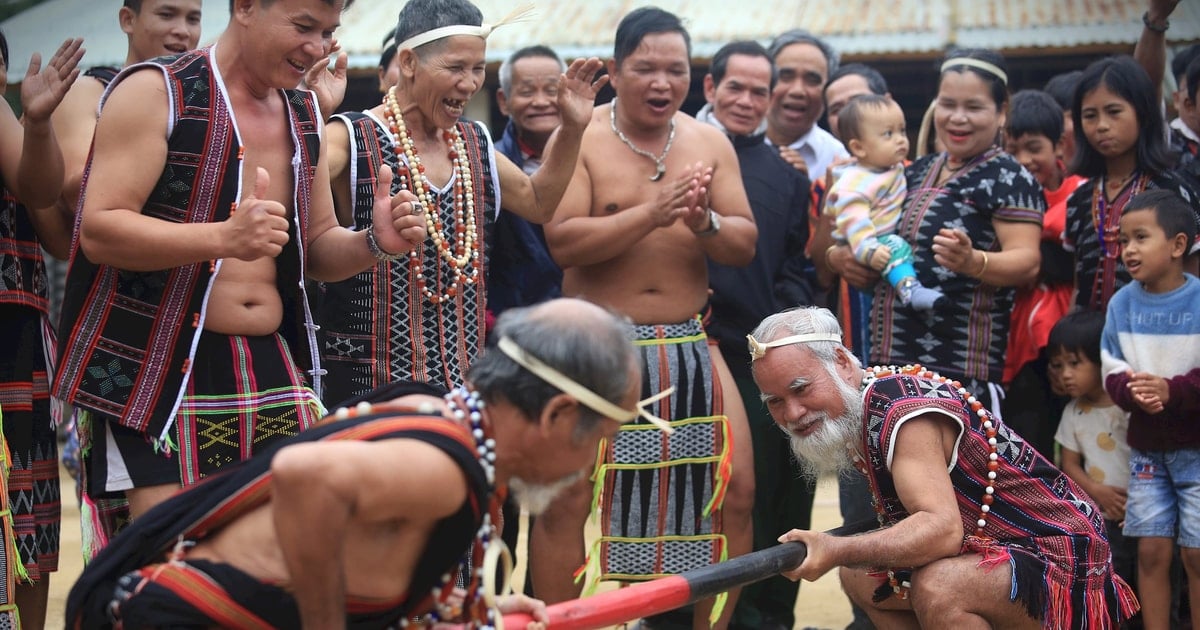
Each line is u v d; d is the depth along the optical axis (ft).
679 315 22.52
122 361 15.43
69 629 11.66
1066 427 24.09
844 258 24.40
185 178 15.58
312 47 15.87
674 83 22.62
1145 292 22.20
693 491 22.22
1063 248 25.30
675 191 21.26
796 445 17.11
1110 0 44.11
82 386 15.33
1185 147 26.66
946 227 23.47
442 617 12.09
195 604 11.07
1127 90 23.40
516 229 24.76
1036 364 25.00
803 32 30.99
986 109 23.81
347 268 17.01
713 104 27.55
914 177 24.85
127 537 11.64
